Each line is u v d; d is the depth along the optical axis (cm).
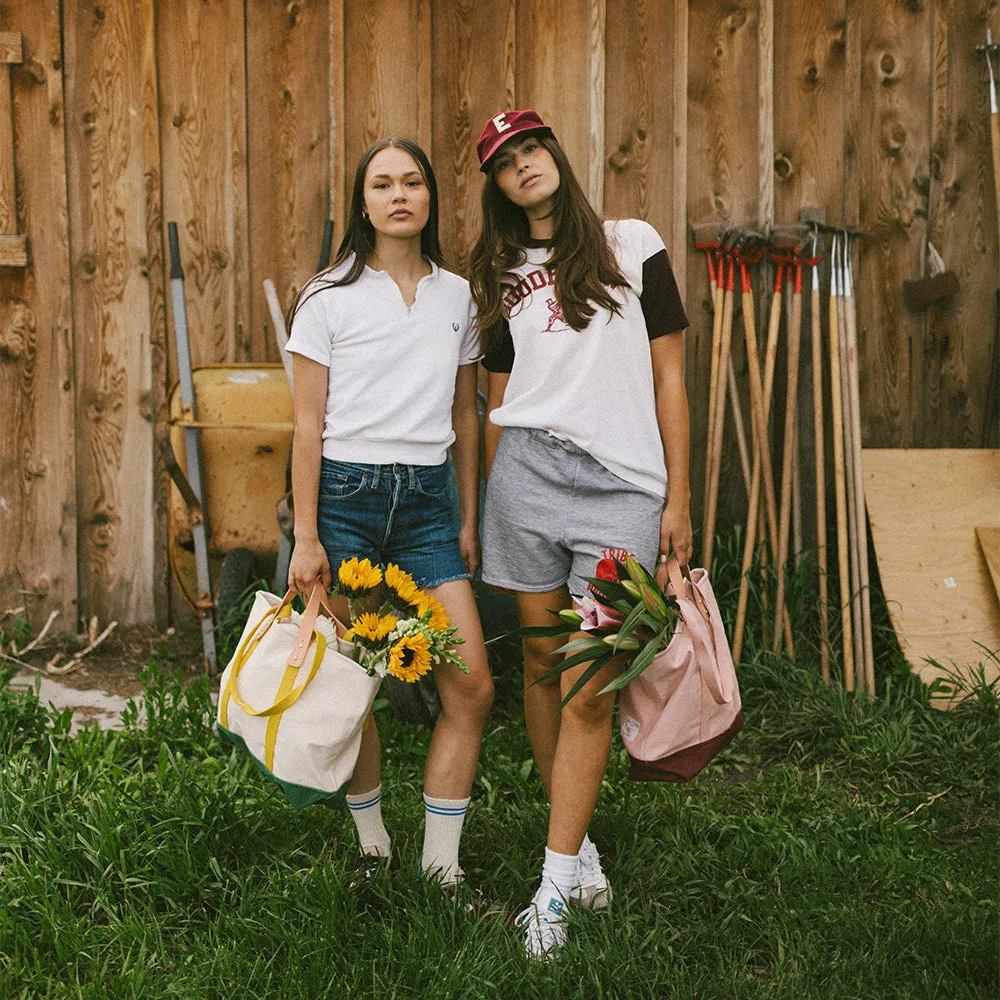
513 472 245
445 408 248
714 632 238
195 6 430
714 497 416
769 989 218
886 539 409
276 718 226
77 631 450
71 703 391
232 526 429
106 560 452
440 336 244
